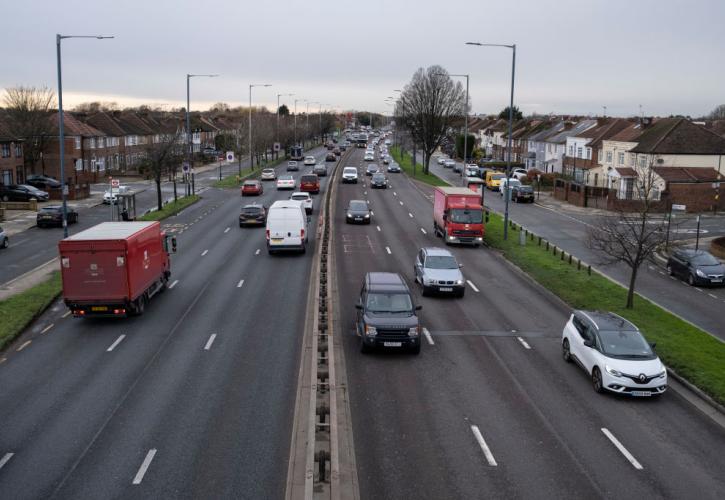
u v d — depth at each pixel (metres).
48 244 41.66
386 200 66.44
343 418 16.05
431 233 47.50
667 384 19.00
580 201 66.00
